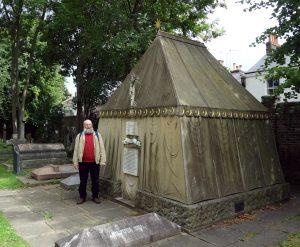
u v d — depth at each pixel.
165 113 6.52
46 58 19.30
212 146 6.64
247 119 7.64
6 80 26.25
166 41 7.92
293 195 8.39
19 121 19.20
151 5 13.76
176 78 6.94
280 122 10.42
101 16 13.55
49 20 17.67
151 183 6.82
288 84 8.06
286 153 10.30
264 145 7.89
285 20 9.02
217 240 5.41
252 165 7.35
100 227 4.82
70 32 17.31
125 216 6.70
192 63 7.83
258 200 7.09
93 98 18.97
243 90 8.37
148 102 7.06
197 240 5.39
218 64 8.70
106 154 8.52
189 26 14.81
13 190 9.15
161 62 7.42
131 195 7.53
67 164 12.18
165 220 5.57
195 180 6.10
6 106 27.20
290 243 5.21
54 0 17.06
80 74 18.62
